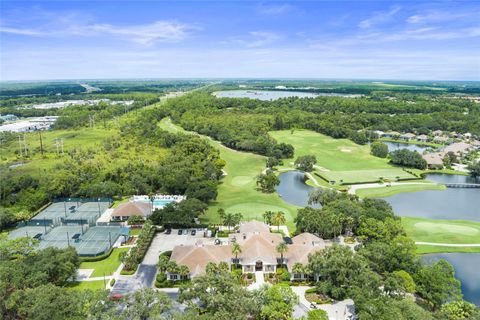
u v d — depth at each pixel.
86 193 146.12
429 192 164.12
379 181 174.88
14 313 67.88
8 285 71.56
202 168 168.50
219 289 71.31
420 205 147.25
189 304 71.12
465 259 101.69
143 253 100.38
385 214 113.12
